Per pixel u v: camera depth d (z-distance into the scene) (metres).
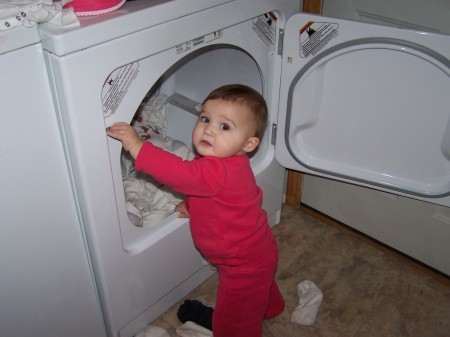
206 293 1.37
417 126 1.12
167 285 1.24
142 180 1.22
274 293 1.23
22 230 0.87
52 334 1.06
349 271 1.45
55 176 0.87
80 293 1.07
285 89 1.20
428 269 1.43
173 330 1.27
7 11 0.68
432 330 1.28
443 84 1.02
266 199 1.46
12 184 0.81
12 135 0.77
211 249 1.01
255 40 1.11
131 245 1.08
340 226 1.59
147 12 0.82
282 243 1.54
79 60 0.75
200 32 0.94
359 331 1.28
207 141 0.92
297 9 1.15
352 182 1.30
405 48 0.99
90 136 0.84
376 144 1.20
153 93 1.46
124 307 1.14
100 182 0.90
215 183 0.90
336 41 1.05
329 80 1.15
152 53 0.87
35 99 0.78
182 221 1.16
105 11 0.79
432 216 1.34
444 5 1.04
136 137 0.87
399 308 1.34
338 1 1.21
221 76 1.32
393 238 1.48
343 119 1.20
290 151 1.30
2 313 0.93
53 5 0.74
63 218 0.93
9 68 0.72
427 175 1.19
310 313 1.29
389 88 1.09
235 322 1.11
